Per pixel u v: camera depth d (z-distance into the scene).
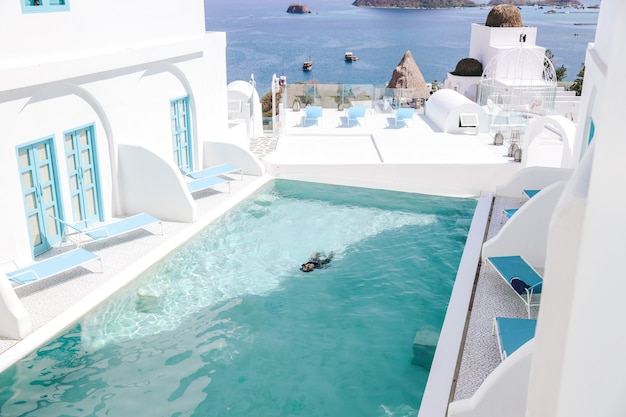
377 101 24.09
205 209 14.24
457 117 21.06
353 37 148.50
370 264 11.70
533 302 9.66
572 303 3.45
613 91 2.79
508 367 5.93
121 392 7.88
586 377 2.70
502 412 6.09
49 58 10.86
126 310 9.83
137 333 9.20
